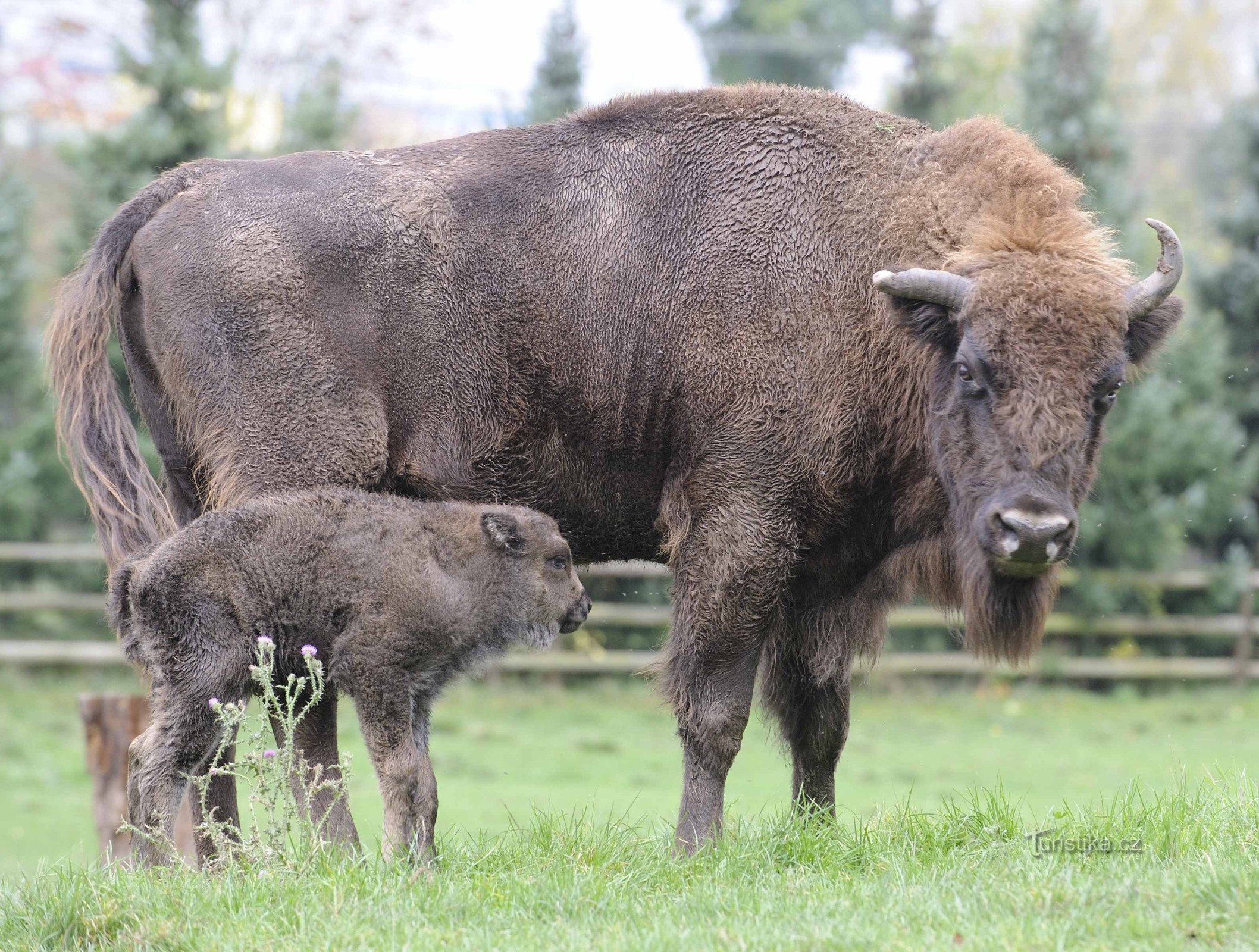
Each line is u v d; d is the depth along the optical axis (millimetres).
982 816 15883
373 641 14727
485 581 15539
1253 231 56969
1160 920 11570
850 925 11812
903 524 16797
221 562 14742
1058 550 14453
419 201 17109
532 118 56438
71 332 16828
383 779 14703
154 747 14633
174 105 50562
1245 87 109062
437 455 17047
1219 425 52875
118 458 16734
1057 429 14430
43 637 52156
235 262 16625
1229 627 51906
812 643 17359
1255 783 16453
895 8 104375
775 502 16359
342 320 16734
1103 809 16484
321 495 15203
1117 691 51531
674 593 16875
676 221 16953
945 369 15641
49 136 77125
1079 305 14680
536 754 39875
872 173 16766
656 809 31594
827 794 17844
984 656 16438
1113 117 53531
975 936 11336
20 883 13969
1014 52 86562
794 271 16531
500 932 12242
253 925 12383
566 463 17344
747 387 16375
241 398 16562
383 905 12680
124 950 12336
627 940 11766
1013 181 16281
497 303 17078
